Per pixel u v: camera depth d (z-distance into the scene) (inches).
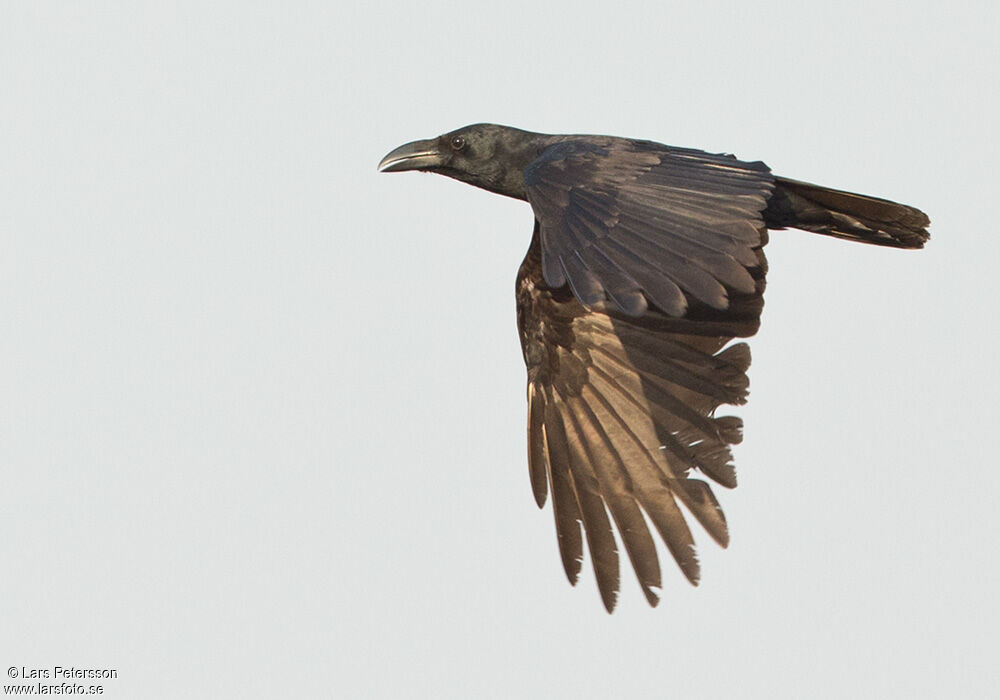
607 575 539.8
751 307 534.6
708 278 427.2
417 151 603.2
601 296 419.8
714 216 447.8
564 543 543.8
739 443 534.0
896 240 536.1
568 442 550.3
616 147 494.3
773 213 535.5
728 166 478.6
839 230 539.5
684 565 532.1
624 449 543.5
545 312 554.3
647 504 539.5
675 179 465.4
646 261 429.1
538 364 555.2
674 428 539.8
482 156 599.5
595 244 434.9
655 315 543.8
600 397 548.4
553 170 468.8
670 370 542.3
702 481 534.9
